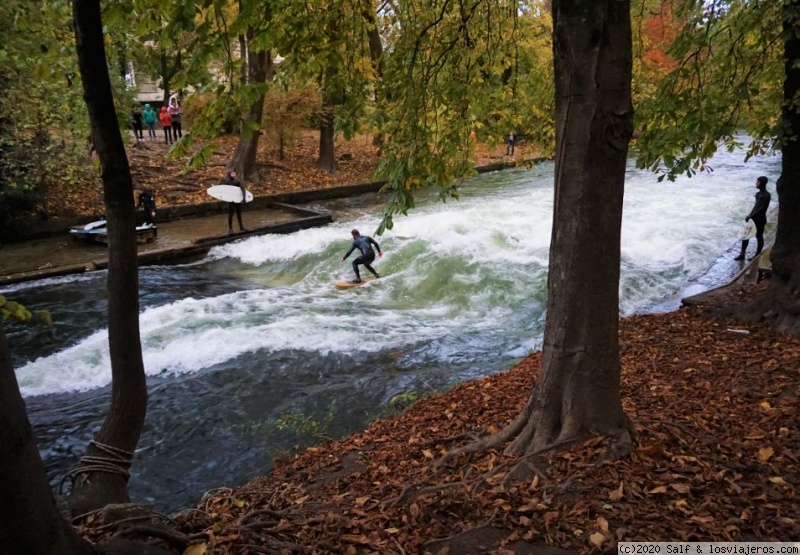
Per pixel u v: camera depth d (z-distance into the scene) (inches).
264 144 1082.7
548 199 808.3
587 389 157.2
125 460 144.2
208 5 137.2
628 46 137.0
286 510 157.9
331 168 1023.0
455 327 415.5
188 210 746.2
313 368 342.6
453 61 243.6
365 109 232.5
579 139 142.2
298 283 525.3
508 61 276.4
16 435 74.6
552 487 141.0
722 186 853.8
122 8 143.9
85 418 288.2
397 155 206.7
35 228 626.5
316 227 713.0
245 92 148.3
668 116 266.4
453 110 239.6
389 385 310.0
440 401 259.4
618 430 156.9
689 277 495.8
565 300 154.8
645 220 656.4
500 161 1170.0
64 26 221.9
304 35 199.8
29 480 76.4
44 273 509.0
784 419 177.5
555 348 159.8
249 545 115.3
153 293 486.0
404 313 445.4
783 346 262.8
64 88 534.0
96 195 714.2
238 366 344.8
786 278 301.1
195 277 541.0
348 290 499.2
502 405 231.6
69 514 128.5
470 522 134.0
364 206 852.6
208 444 259.3
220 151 1015.0
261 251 615.8
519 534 125.7
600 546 117.6
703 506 129.0
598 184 144.2
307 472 201.0
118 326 142.8
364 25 231.5
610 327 155.4
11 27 284.5
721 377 227.1
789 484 138.3
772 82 297.7
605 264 150.6
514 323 420.5
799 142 285.0
